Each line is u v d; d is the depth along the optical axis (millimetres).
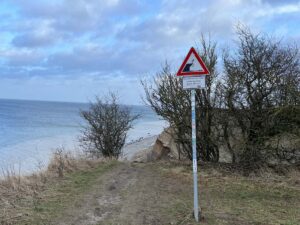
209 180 11453
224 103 12875
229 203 8969
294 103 11688
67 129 50844
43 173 11641
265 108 12094
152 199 9383
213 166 13188
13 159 23422
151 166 14672
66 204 8680
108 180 11789
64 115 91062
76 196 9461
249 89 12305
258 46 12234
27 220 7375
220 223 7387
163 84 14336
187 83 7637
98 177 12211
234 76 12477
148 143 36500
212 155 14305
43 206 8375
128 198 9477
